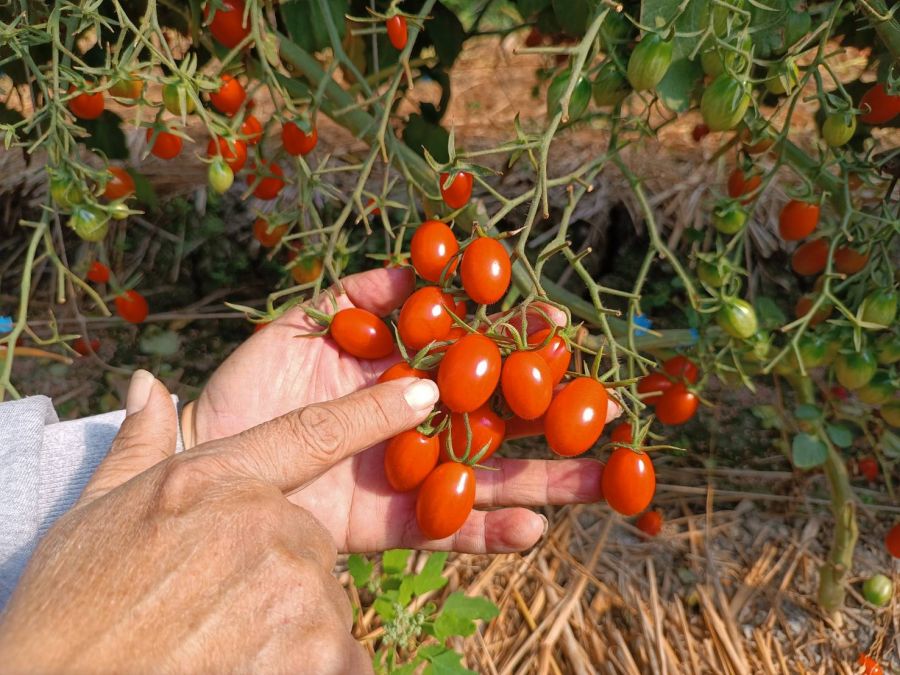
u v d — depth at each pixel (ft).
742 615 1.93
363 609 1.87
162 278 2.78
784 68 1.18
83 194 1.40
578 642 1.86
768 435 2.37
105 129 1.91
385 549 1.24
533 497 1.24
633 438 1.08
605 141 2.65
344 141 2.70
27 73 1.67
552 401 1.00
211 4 1.34
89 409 2.45
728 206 1.39
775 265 2.57
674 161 2.59
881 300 1.37
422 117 1.91
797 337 1.37
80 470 1.00
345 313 1.20
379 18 1.31
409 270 1.30
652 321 2.56
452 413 1.05
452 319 1.04
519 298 1.84
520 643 1.84
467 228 1.57
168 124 1.34
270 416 1.23
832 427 1.69
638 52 1.08
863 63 2.88
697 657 1.84
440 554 1.66
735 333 1.38
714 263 1.37
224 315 2.71
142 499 0.72
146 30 1.26
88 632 0.62
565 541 2.05
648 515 2.08
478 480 1.24
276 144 2.58
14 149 2.70
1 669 0.58
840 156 1.38
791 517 2.15
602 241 2.66
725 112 1.15
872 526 2.12
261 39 1.42
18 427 0.91
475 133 2.82
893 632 1.89
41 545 0.71
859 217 1.46
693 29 1.14
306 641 0.67
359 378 1.26
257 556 0.69
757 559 2.04
